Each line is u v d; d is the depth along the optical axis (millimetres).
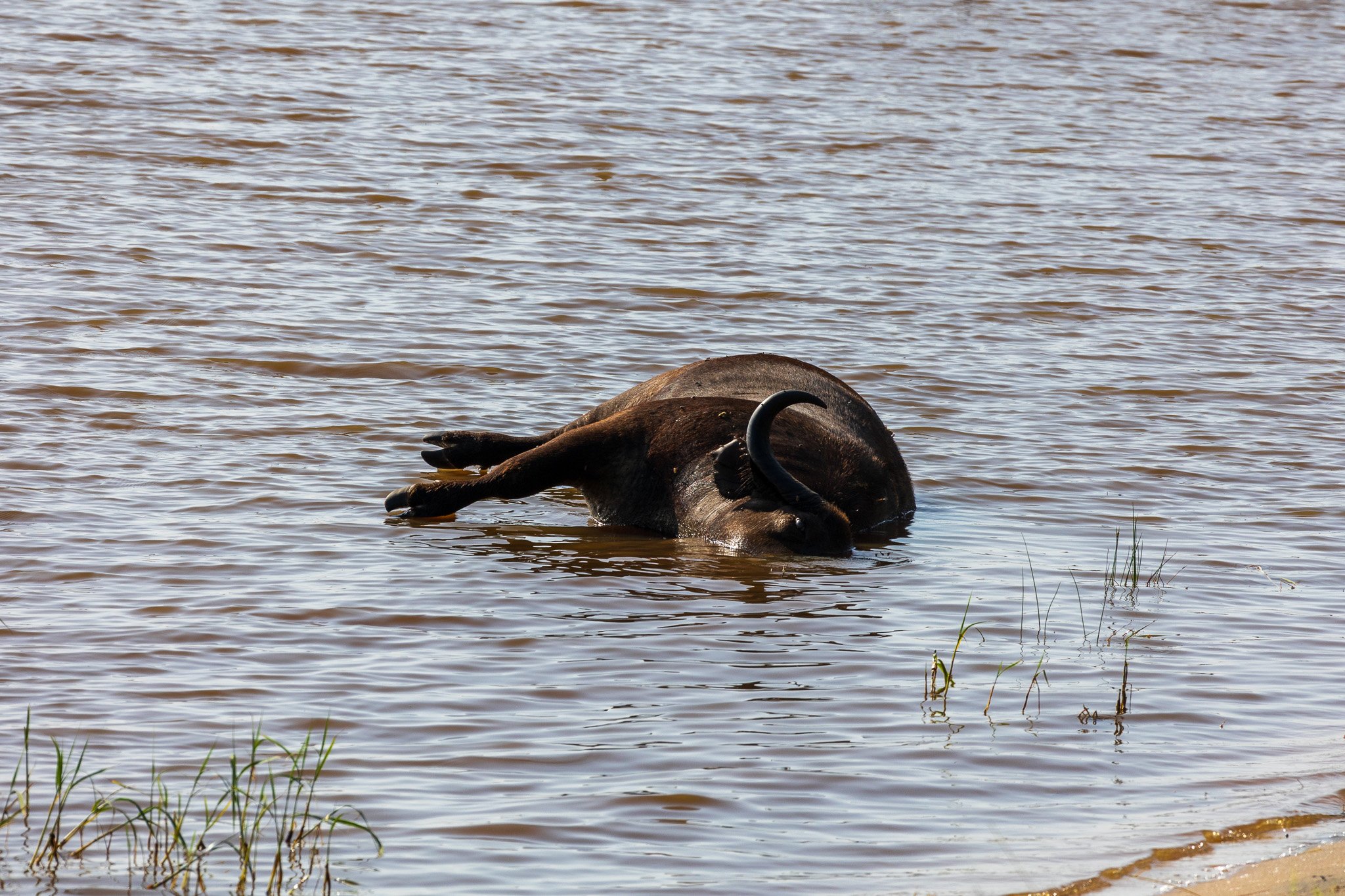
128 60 116438
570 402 54562
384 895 22297
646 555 41000
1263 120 128750
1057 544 42562
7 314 59750
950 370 60969
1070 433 53562
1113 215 93500
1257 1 191500
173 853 23359
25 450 45531
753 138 108375
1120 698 30906
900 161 104938
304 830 24188
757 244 81188
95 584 35875
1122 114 127500
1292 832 25531
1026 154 110125
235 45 125188
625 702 30156
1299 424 55625
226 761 26750
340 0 149000
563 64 129000
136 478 44094
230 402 51906
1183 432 54156
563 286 70812
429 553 40000
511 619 34969
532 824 24703
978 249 83062
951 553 41562
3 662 30938
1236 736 29609
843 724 29406
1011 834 25141
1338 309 74500
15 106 99375
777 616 35812
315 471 46031
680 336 64062
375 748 27547
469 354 59438
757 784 26516
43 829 23891
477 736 28219
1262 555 41844
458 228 80125
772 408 40688
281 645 32625
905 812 25781
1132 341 66875
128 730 27953
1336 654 34500
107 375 53438
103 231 73812
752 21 157500
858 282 74750
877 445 45969
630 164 97812
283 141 96562
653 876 23172
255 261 71062
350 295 66938
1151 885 23469
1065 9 180000
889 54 146500
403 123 104000
